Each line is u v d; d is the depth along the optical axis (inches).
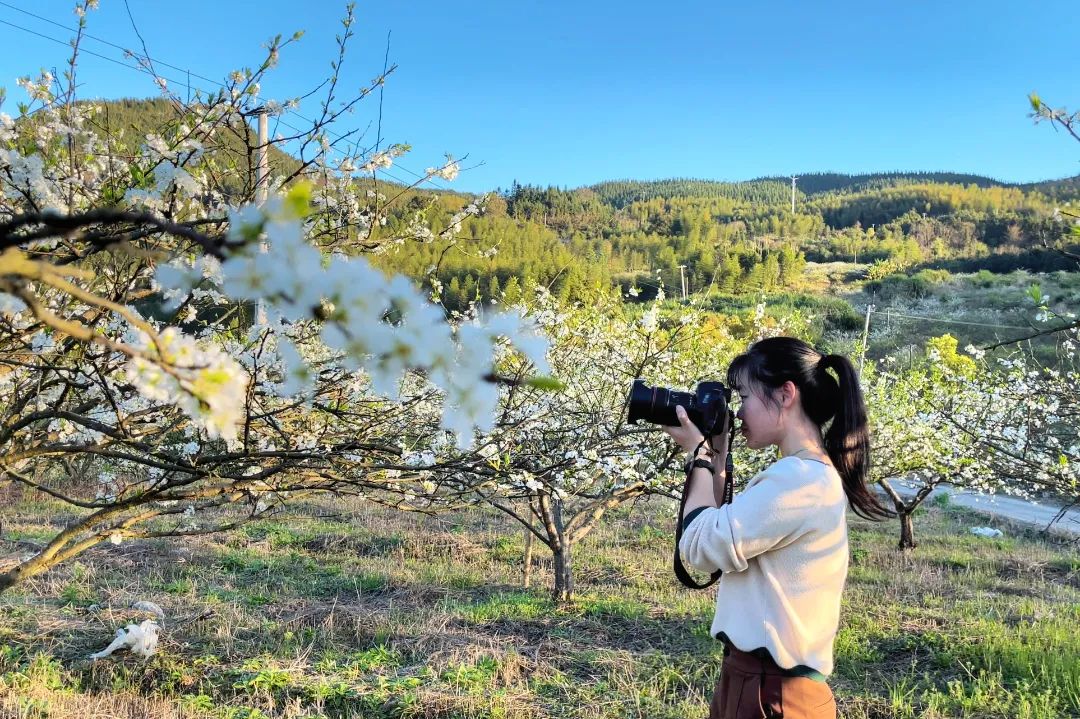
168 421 109.8
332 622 229.5
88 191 85.1
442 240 130.1
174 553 319.9
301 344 88.0
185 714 164.9
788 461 66.9
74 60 91.7
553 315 223.9
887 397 390.0
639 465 218.8
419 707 172.1
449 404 23.1
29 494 412.2
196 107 95.2
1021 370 328.5
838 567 66.6
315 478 109.1
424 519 428.5
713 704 71.7
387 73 102.8
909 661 218.5
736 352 306.7
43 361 93.7
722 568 66.1
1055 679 192.7
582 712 175.3
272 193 86.4
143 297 91.3
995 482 337.4
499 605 259.4
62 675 181.9
